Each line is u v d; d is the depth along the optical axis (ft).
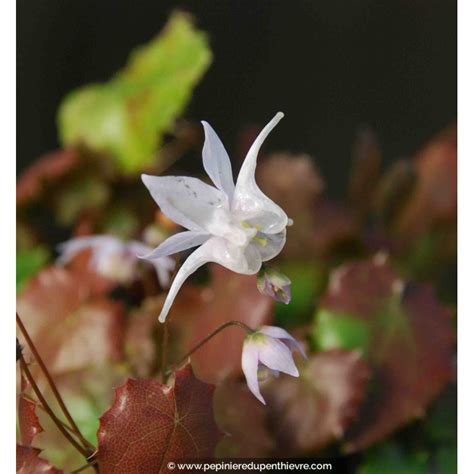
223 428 1.27
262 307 1.30
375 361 1.31
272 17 1.39
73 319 1.32
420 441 1.29
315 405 1.28
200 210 1.13
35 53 1.37
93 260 1.35
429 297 1.33
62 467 1.24
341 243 1.38
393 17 1.38
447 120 1.39
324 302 1.32
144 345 1.31
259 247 1.14
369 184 1.41
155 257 1.13
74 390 1.28
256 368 1.15
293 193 1.39
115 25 1.39
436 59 1.38
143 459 1.18
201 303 1.33
